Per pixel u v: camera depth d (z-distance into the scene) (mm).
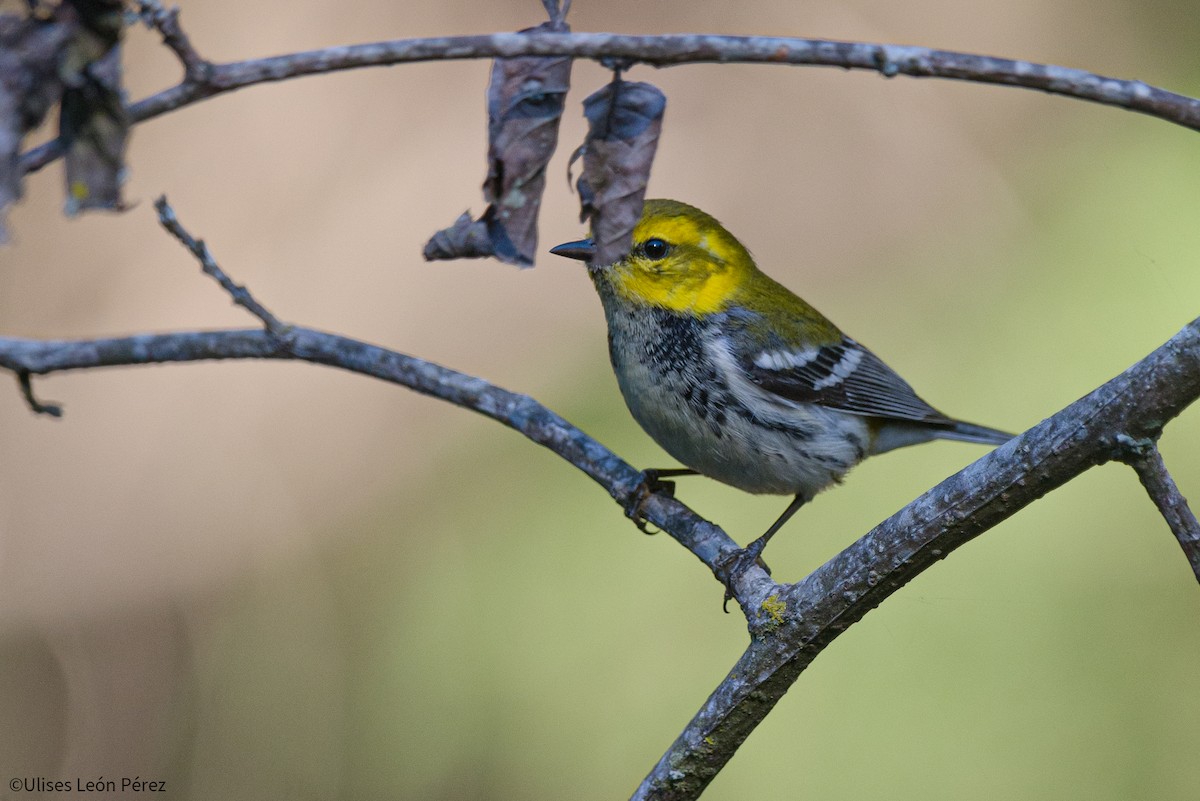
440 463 13164
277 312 13852
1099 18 14625
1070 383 11773
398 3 14867
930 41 14906
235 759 12367
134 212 13805
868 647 10102
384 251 14180
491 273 14172
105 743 12617
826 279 14047
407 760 11406
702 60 3873
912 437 8688
